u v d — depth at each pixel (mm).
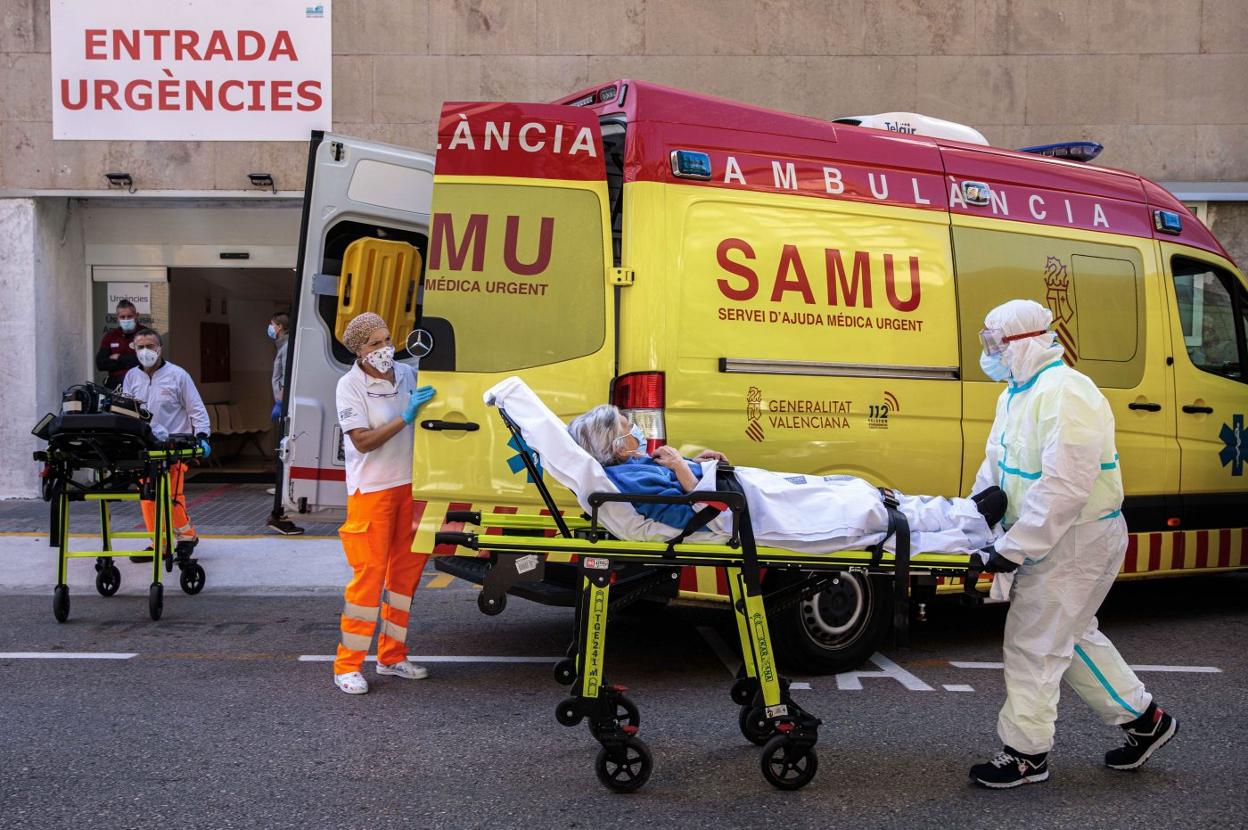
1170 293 6691
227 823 3693
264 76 10773
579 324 5133
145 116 10844
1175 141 10688
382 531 5234
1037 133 10711
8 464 11188
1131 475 6398
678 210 5219
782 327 5398
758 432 5305
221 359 13852
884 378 5641
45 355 11312
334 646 6117
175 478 7316
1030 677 3971
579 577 4074
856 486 4105
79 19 10734
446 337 5094
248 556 8469
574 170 5168
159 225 11906
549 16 10719
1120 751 4199
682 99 5355
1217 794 3980
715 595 5246
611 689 3957
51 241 11375
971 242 5984
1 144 10914
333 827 3668
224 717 4816
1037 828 3682
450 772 4168
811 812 3807
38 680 5375
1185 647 6113
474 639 6266
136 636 6293
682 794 3961
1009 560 3840
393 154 6531
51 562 8227
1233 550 6855
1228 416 6832
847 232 5625
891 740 4535
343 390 5180
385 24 10719
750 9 10672
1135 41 10641
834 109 10734
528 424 3967
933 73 10703
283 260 11930
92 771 4156
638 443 4355
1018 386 4105
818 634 5418
